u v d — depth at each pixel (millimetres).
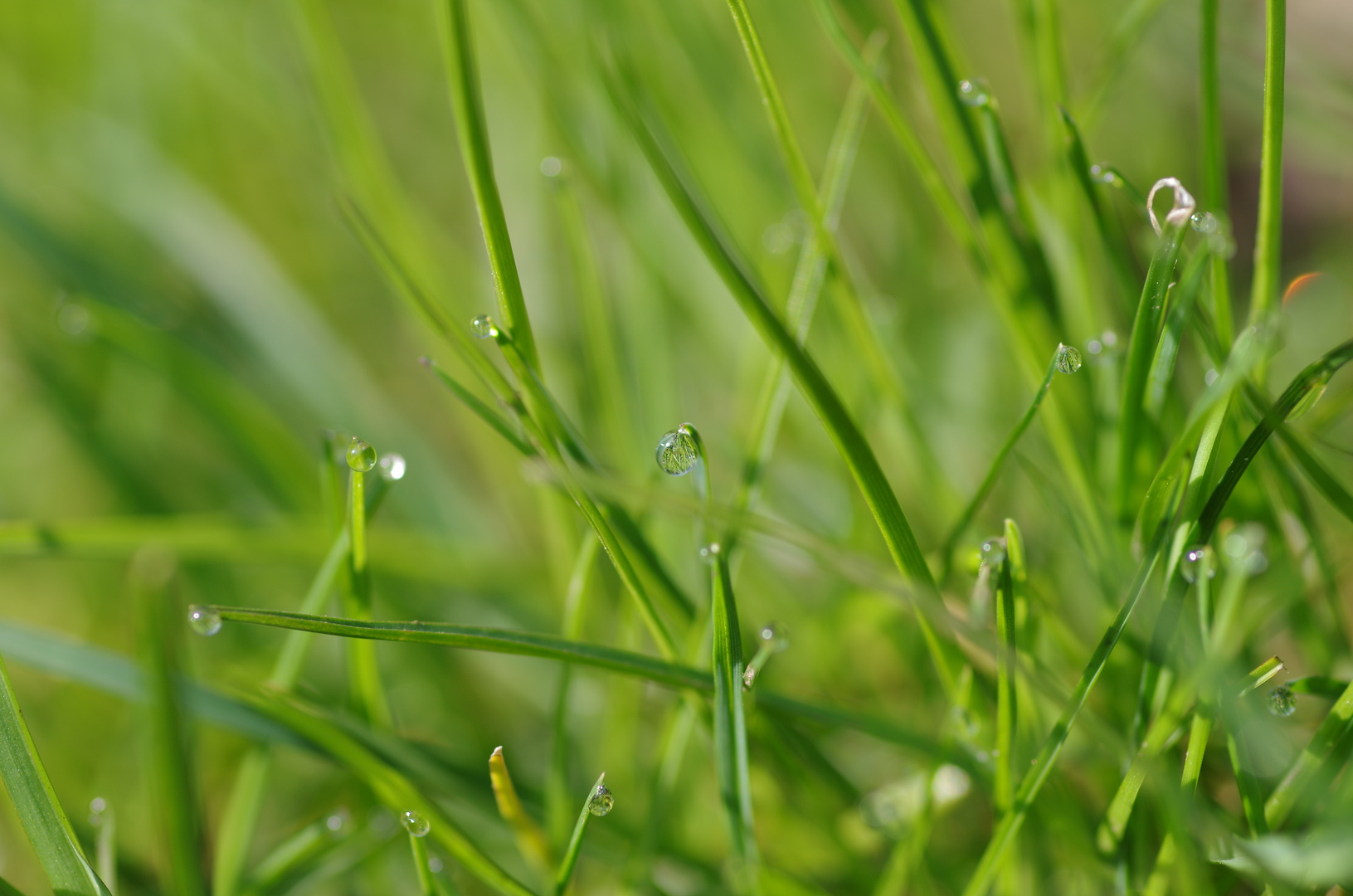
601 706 255
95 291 298
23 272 333
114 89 379
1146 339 219
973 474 264
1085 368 235
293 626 212
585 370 268
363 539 222
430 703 260
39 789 215
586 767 251
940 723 245
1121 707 230
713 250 213
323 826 229
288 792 254
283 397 302
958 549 242
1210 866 221
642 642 254
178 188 329
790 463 266
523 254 290
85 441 290
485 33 308
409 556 258
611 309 275
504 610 260
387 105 391
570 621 230
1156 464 224
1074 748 232
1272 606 229
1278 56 218
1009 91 337
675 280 284
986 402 268
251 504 296
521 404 219
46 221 300
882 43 235
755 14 312
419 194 386
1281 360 269
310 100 325
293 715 224
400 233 268
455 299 273
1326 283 280
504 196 306
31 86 395
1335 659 228
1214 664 213
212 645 265
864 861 236
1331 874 209
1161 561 219
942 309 288
